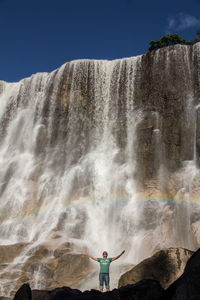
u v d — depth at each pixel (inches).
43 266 631.8
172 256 449.7
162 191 949.8
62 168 1087.0
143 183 984.3
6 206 1040.8
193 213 872.3
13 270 621.9
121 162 1042.1
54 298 344.2
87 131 1117.7
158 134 1022.4
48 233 906.1
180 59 1064.8
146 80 1095.6
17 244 726.5
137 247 856.9
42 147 1138.0
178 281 309.1
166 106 1043.3
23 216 1006.4
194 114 1001.5
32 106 1222.9
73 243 781.3
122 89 1125.7
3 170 1131.9
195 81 1031.0
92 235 906.7
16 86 1302.9
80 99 1153.4
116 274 600.4
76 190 1035.9
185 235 852.0
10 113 1259.8
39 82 1245.7
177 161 981.2
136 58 1136.8
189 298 270.4
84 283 574.6
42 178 1077.8
